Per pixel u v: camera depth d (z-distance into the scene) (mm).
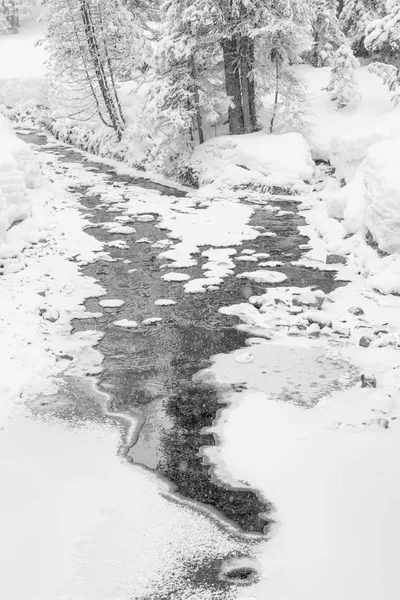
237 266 12445
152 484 5625
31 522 5090
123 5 27031
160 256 13102
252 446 6184
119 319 9820
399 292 10258
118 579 4461
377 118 21078
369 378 7297
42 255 12812
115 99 26844
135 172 22719
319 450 6027
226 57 20750
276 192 18562
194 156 20922
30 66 36750
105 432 6555
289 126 20891
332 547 4723
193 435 6461
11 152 17172
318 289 10984
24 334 8961
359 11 28203
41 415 6914
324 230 14312
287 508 5223
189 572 4516
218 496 5426
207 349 8672
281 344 8727
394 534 4820
